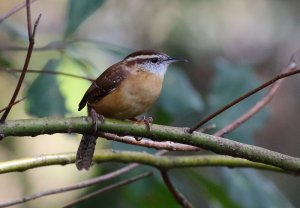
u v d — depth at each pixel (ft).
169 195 33.73
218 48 53.72
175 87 31.94
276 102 62.69
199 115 32.83
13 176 52.54
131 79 28.89
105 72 29.22
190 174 33.65
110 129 23.25
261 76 62.34
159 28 49.55
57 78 29.19
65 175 54.44
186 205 28.37
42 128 21.81
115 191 35.40
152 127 23.50
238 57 59.41
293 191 51.37
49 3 58.95
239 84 32.60
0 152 45.93
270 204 31.89
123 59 30.45
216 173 36.35
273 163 24.00
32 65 38.86
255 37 60.13
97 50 31.22
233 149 23.79
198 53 51.88
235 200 31.71
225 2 53.62
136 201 34.45
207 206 37.35
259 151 23.90
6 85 45.98
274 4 58.13
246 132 31.96
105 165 36.19
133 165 28.37
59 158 25.80
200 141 23.62
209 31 50.55
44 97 28.76
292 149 61.41
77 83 33.73
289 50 61.26
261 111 32.37
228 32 56.95
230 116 32.04
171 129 23.57
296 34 59.88
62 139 54.90
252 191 32.01
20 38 31.55
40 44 39.40
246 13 57.93
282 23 58.90
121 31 52.34
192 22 49.47
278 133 61.98
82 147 26.84
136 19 49.83
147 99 29.37
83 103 29.63
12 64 34.94
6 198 52.65
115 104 28.68
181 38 49.26
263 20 58.80
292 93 63.26
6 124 21.27
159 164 27.73
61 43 28.96
